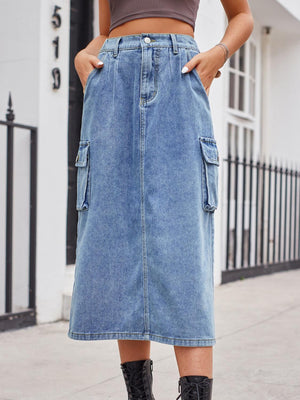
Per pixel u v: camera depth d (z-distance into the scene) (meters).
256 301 5.33
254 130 8.06
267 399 2.70
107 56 2.06
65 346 3.66
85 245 2.03
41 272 4.26
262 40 8.26
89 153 2.05
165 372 3.11
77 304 2.03
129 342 2.14
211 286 2.02
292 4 7.57
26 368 3.19
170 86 1.99
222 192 6.14
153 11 2.04
